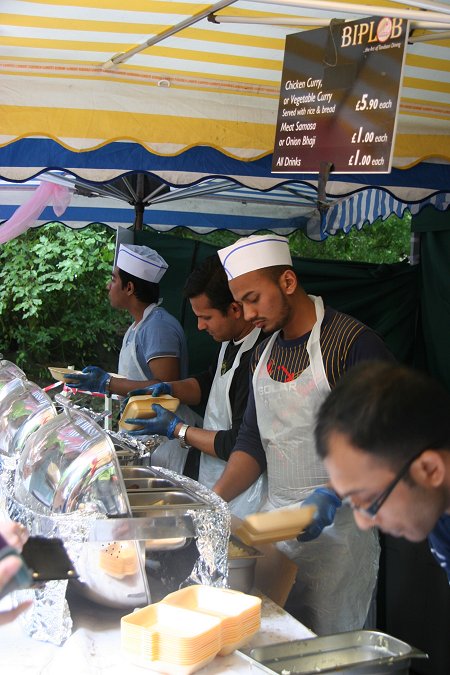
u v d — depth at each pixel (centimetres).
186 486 197
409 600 328
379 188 364
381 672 141
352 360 237
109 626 169
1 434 238
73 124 311
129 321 988
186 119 322
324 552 240
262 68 317
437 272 497
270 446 256
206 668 151
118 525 163
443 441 117
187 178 325
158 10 262
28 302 905
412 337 521
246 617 160
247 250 242
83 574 163
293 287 247
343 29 248
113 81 316
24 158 311
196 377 362
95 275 963
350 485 119
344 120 249
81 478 171
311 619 242
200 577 174
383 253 884
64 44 295
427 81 311
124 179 502
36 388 255
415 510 118
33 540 160
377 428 115
